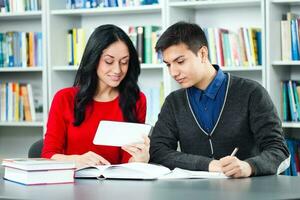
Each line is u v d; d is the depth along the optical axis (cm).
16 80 471
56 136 260
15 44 440
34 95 461
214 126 244
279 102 380
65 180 207
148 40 404
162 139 252
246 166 214
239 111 242
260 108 238
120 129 232
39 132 466
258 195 172
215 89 244
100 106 266
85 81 261
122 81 265
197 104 249
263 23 369
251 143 243
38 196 176
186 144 251
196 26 239
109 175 216
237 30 392
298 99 375
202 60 241
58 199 170
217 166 223
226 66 385
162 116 257
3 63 444
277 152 226
